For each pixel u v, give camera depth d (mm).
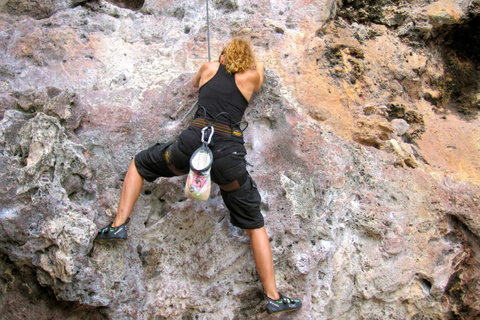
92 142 3293
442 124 4070
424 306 3389
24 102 3287
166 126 3402
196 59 3789
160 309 3109
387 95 4020
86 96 3520
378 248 3309
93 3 4160
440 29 4465
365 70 4066
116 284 3021
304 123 3475
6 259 3059
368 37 4277
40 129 3029
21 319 3039
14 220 2852
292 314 3055
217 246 3152
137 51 3873
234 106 2922
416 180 3564
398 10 4430
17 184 2906
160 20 4109
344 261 3240
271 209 3186
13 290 3059
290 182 3260
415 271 3334
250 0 4156
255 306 3129
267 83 3510
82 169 3115
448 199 3557
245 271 3125
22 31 3922
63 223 2879
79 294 2895
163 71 3719
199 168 2670
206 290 3105
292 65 3834
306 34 4012
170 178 3285
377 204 3367
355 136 3697
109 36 3945
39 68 3711
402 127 3885
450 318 3490
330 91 3814
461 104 4449
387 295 3303
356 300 3301
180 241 3246
